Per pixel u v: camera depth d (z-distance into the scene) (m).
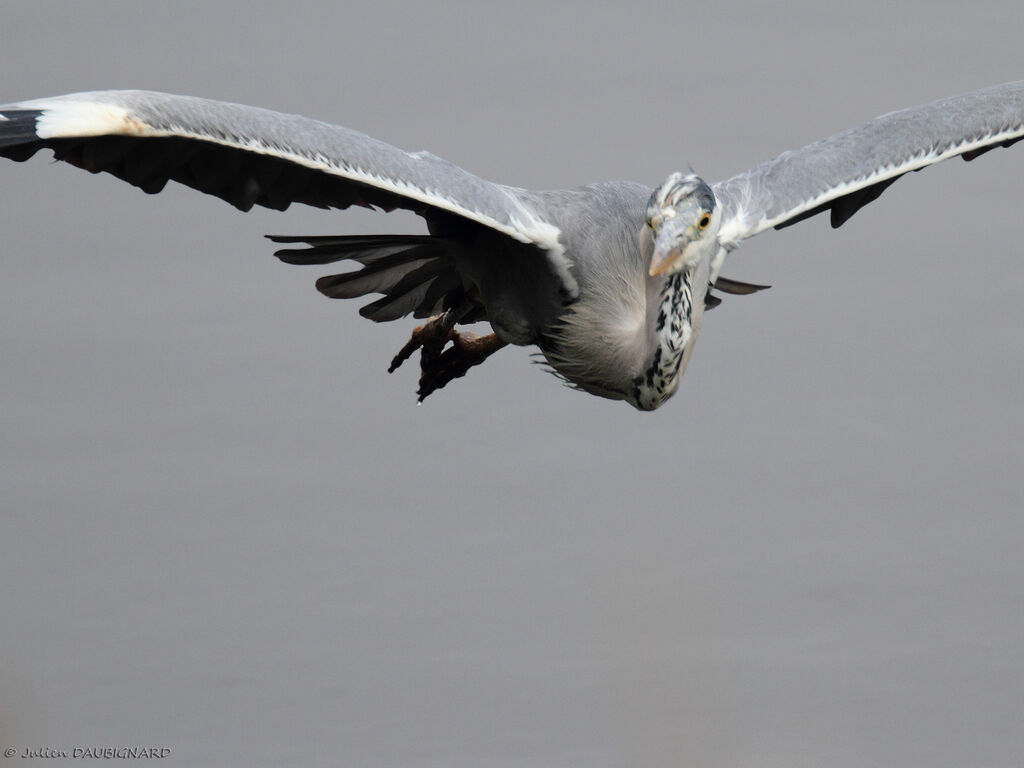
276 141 10.65
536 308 12.34
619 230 12.34
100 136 10.59
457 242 12.23
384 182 10.96
